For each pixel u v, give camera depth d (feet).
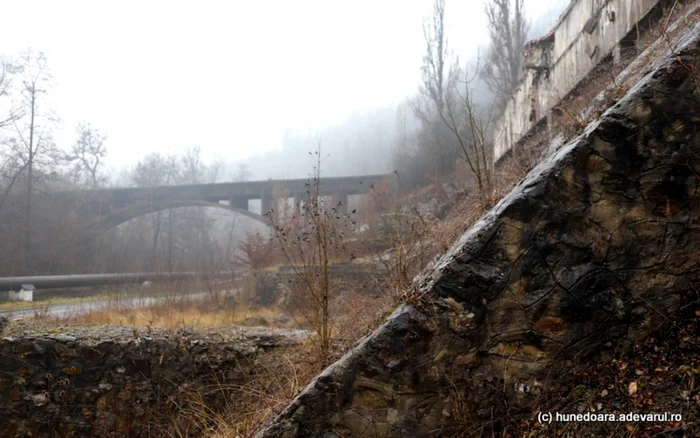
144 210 97.60
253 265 54.60
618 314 9.91
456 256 10.46
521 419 9.75
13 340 19.86
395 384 10.05
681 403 8.33
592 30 26.32
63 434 19.15
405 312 10.36
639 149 10.21
